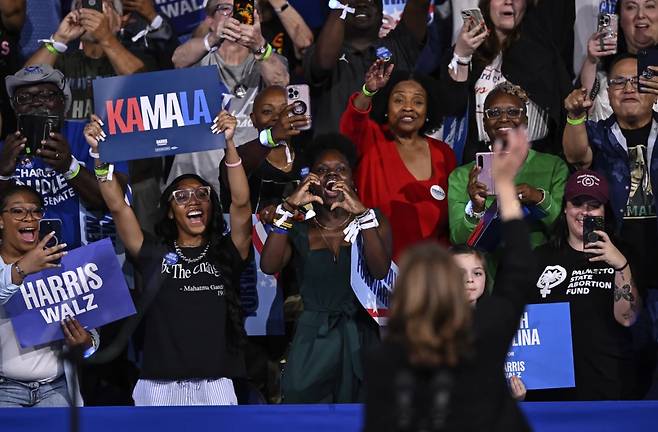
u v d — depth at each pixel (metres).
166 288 23.58
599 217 23.33
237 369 23.62
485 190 24.08
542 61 27.61
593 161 26.03
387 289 23.61
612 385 23.58
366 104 25.69
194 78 23.75
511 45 27.55
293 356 23.25
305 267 23.56
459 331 13.30
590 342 23.64
